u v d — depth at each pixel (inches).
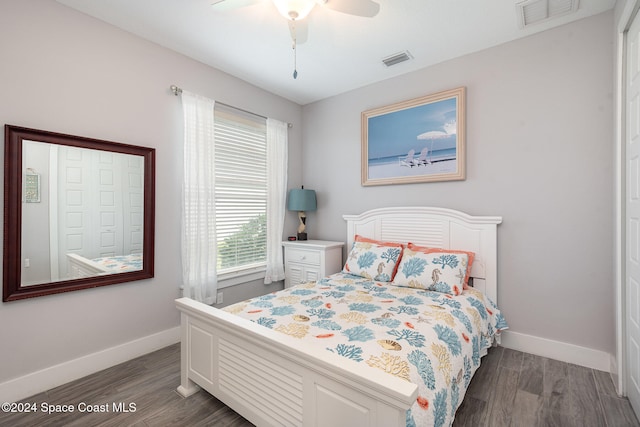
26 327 76.9
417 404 46.3
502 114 102.4
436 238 113.9
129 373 87.4
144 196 98.6
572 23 90.8
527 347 98.3
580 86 89.8
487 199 105.5
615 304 80.6
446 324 68.9
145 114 99.3
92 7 83.6
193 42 101.4
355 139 139.6
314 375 49.6
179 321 108.6
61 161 82.1
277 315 72.2
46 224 79.7
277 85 135.4
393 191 128.0
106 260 90.4
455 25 91.7
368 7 71.6
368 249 115.3
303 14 74.7
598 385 79.7
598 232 87.5
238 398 63.2
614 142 81.1
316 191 154.5
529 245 98.0
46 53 79.4
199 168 111.0
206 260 113.2
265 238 141.1
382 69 120.3
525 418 67.5
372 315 72.3
